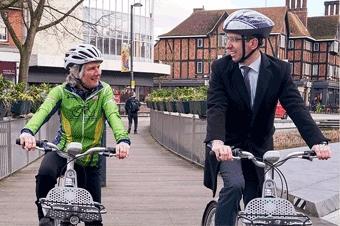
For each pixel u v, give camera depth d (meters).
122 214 6.56
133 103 23.52
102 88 3.94
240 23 3.70
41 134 12.54
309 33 69.88
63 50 42.84
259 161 3.57
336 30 69.94
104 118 4.00
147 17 54.41
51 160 3.81
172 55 65.12
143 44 54.09
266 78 3.76
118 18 46.97
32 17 18.47
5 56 35.72
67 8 40.03
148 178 9.63
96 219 3.36
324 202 6.94
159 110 19.20
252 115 3.80
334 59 70.12
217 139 3.62
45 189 3.75
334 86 69.31
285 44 65.56
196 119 11.80
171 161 12.55
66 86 3.88
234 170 3.68
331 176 9.14
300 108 3.74
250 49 3.72
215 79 3.83
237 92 3.77
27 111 11.21
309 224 3.19
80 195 3.41
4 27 34.97
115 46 50.50
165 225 6.03
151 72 51.12
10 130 9.76
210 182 3.96
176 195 7.89
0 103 9.12
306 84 64.00
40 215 3.78
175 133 14.48
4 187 8.44
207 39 63.50
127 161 12.42
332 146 16.62
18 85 11.34
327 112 57.59
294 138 17.39
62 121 3.93
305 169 10.07
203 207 7.02
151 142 18.67
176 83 64.50
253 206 3.32
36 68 42.16
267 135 3.92
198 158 11.65
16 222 6.07
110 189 8.35
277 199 3.33
